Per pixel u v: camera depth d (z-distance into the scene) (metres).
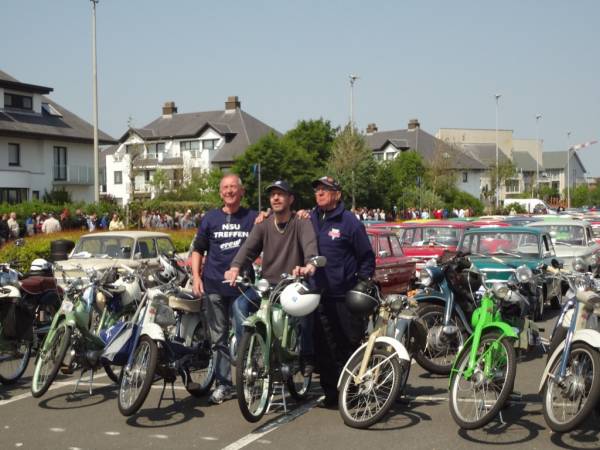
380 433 5.95
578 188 97.81
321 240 6.66
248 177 56.09
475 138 102.00
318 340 6.71
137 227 31.88
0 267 8.62
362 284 6.47
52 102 48.59
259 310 6.34
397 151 82.50
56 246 9.69
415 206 56.12
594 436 5.83
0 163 41.97
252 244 6.70
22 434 6.04
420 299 8.25
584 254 15.25
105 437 5.93
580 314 5.75
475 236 12.95
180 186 59.75
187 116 76.19
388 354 6.17
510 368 5.71
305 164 58.06
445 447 5.57
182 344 6.76
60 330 7.12
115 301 7.61
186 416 6.55
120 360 6.49
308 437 5.87
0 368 8.14
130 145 50.97
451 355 8.22
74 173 46.69
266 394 6.34
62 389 7.68
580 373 5.57
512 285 7.14
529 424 6.18
